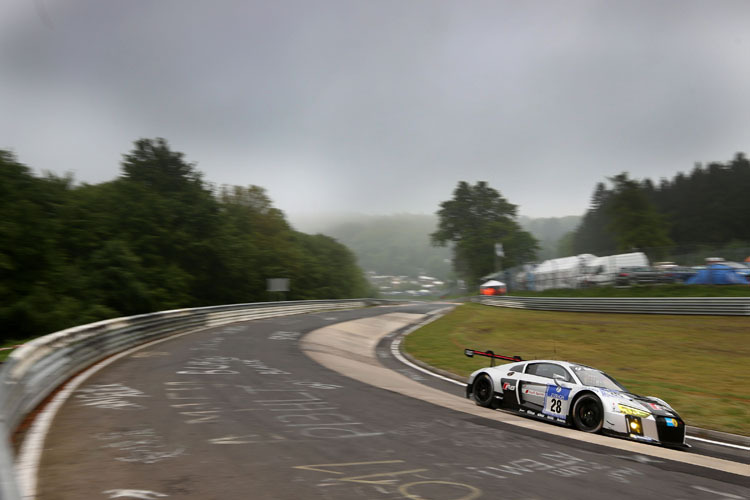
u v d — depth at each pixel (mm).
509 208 100062
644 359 17734
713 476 5559
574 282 39406
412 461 5453
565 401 8445
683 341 20625
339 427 6918
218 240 49375
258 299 60062
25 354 6992
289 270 69125
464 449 6105
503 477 5055
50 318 28328
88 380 9781
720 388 12969
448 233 101625
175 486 4398
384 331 27734
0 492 2697
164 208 45312
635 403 7867
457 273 110312
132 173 50188
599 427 7828
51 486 4328
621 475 5352
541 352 19594
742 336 20797
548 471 5363
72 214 38000
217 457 5293
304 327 25578
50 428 6297
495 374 10070
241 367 12430
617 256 36469
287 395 9164
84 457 5172
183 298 42344
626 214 70938
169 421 6816
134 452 5383
